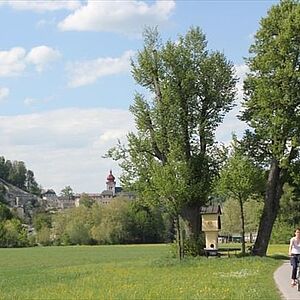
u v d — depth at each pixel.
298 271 27.47
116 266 49.84
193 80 52.66
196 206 52.56
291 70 49.56
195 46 53.25
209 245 55.38
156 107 52.81
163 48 53.19
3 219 157.62
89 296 24.70
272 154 52.50
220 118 53.72
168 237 143.38
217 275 34.41
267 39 51.88
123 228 142.12
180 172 49.50
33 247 135.50
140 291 25.95
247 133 52.97
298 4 52.38
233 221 111.69
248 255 51.94
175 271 39.44
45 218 163.75
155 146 53.25
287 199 86.69
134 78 54.06
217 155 53.06
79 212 147.38
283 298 22.81
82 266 55.25
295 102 50.31
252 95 52.78
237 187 49.12
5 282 37.97
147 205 51.97
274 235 99.56
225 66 53.50
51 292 27.83
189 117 52.94
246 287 26.39
